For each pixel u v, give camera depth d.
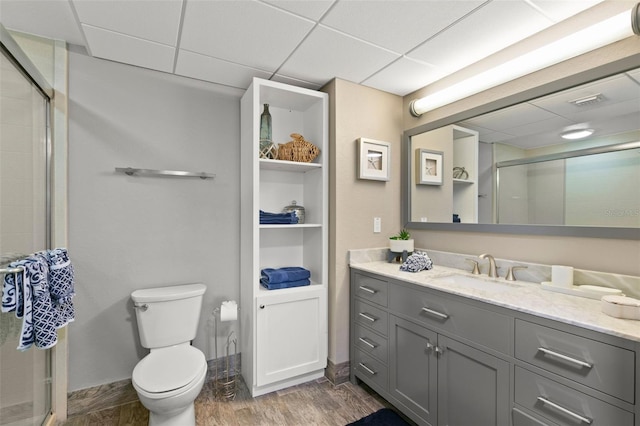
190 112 2.19
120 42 1.73
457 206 2.07
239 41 1.73
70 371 1.83
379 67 2.04
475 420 1.39
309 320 2.19
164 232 2.09
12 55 1.29
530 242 1.71
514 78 1.72
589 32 1.36
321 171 2.27
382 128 2.41
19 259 1.44
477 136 1.96
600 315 1.11
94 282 1.90
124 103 1.98
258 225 2.05
